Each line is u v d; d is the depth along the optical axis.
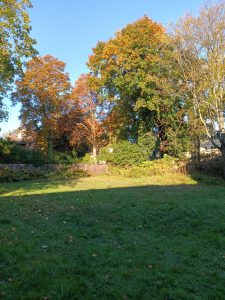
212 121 26.67
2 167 33.38
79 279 5.82
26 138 51.69
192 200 14.10
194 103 26.62
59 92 49.34
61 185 23.69
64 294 5.25
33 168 36.38
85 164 38.09
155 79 30.88
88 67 40.00
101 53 39.12
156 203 13.41
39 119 48.72
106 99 41.06
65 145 54.94
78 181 27.31
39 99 48.09
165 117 35.41
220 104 25.55
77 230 9.31
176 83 29.89
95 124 50.88
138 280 5.91
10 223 9.94
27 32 16.84
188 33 26.17
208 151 34.72
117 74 35.81
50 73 48.66
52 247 7.64
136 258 7.08
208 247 8.08
